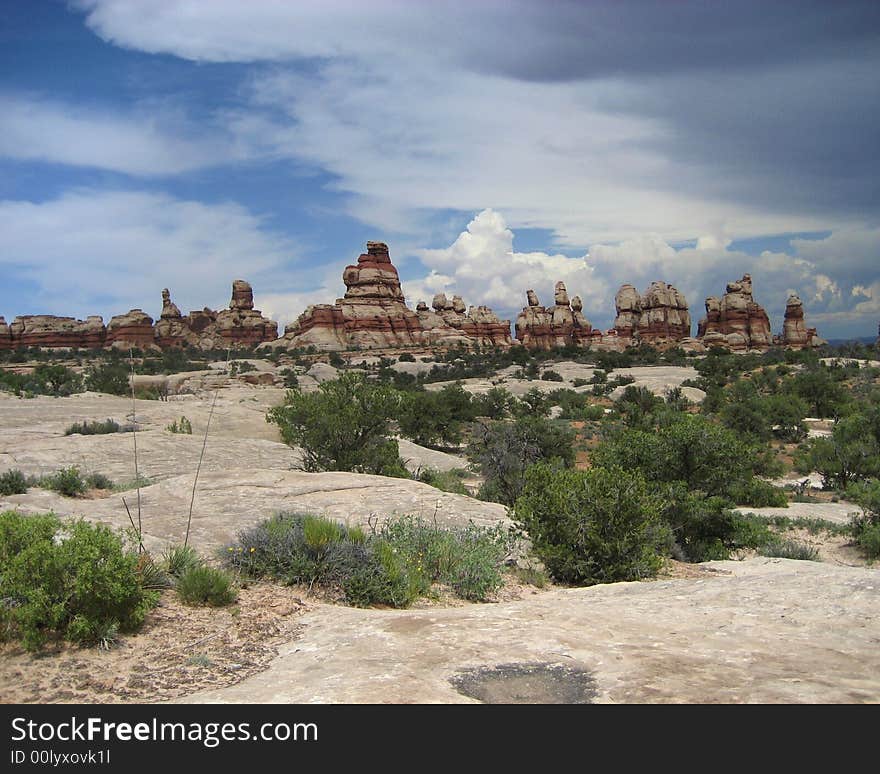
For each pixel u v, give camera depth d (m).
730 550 19.09
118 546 6.47
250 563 8.88
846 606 7.38
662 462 20.91
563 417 71.62
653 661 5.51
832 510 30.16
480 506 16.16
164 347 188.38
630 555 12.34
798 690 4.79
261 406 41.19
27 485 16.33
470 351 171.50
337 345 175.75
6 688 5.21
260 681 5.39
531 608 8.11
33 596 5.95
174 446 25.70
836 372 99.88
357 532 10.02
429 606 8.99
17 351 143.88
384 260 197.88
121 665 5.70
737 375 105.38
